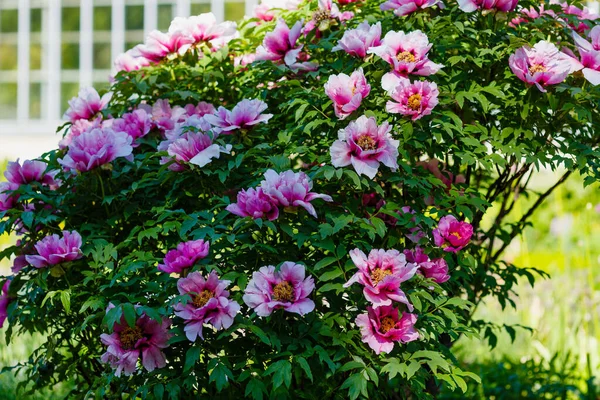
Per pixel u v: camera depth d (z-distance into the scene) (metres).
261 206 2.64
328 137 2.99
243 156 2.84
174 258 2.70
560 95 3.03
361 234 2.85
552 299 5.62
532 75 2.92
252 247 2.68
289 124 3.09
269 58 3.22
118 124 3.20
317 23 3.22
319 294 2.84
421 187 2.87
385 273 2.66
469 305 3.04
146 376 2.81
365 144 2.71
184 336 2.64
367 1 3.42
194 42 3.55
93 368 3.38
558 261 6.66
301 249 2.91
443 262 2.89
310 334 2.69
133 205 3.01
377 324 2.69
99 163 2.92
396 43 2.88
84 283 2.79
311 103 2.99
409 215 2.87
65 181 3.10
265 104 2.98
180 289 2.64
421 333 2.80
